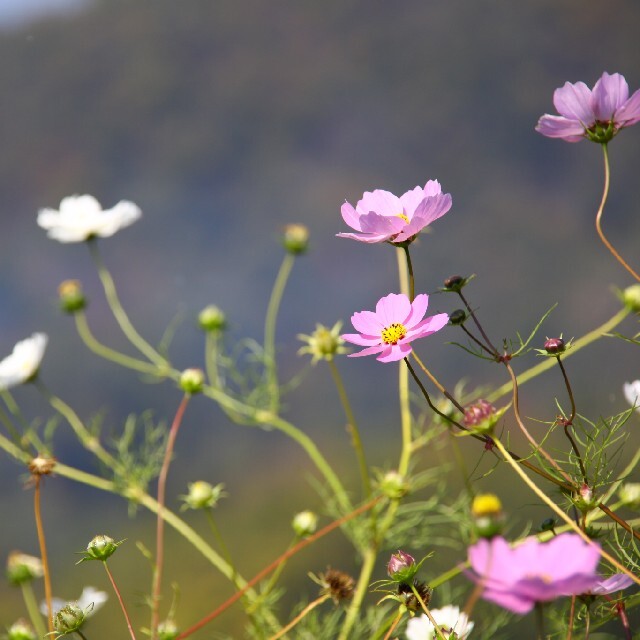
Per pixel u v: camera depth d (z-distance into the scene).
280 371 6.32
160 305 7.18
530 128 8.18
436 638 1.40
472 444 3.69
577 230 7.20
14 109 9.14
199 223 8.10
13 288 7.51
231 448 5.66
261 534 4.63
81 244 7.71
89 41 9.66
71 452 5.82
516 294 6.61
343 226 7.71
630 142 7.70
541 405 5.10
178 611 3.98
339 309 7.01
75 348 6.63
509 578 1.22
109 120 9.05
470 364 5.73
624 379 5.23
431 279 7.04
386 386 6.00
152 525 5.04
